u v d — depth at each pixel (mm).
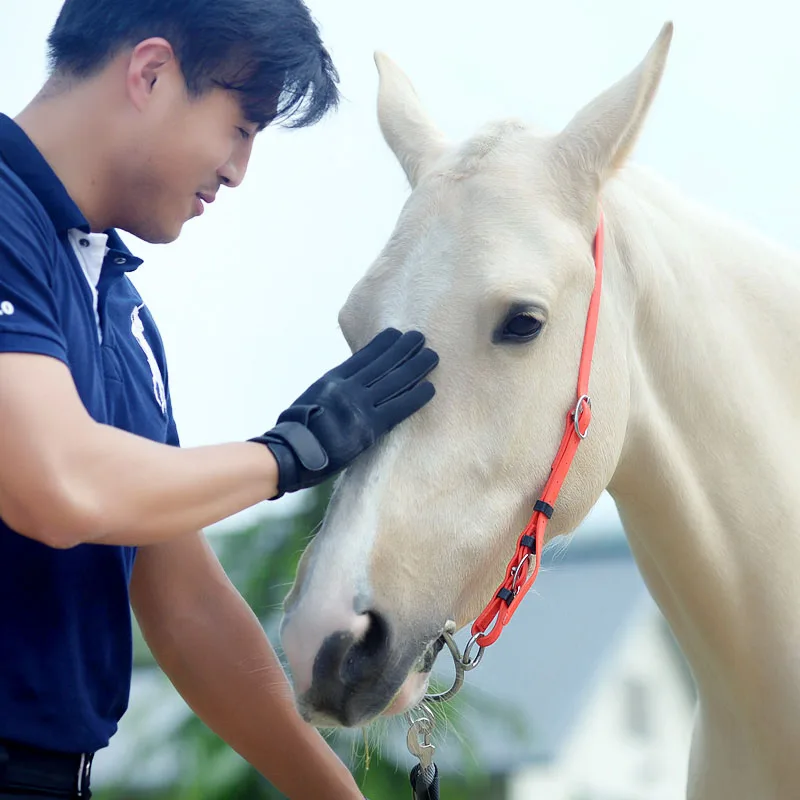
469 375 2176
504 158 2326
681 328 2482
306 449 1952
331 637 2021
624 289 2447
